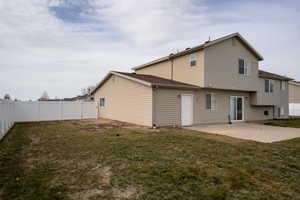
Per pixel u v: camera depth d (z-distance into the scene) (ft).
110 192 11.44
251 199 10.99
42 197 10.68
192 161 17.35
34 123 48.65
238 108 56.70
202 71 45.27
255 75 57.26
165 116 42.34
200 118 48.24
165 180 13.17
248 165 16.71
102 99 63.62
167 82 44.96
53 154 19.31
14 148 21.86
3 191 11.31
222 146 23.47
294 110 91.71
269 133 34.99
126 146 22.62
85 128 38.73
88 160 17.37
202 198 10.86
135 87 46.11
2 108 28.27
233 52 51.29
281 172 15.37
